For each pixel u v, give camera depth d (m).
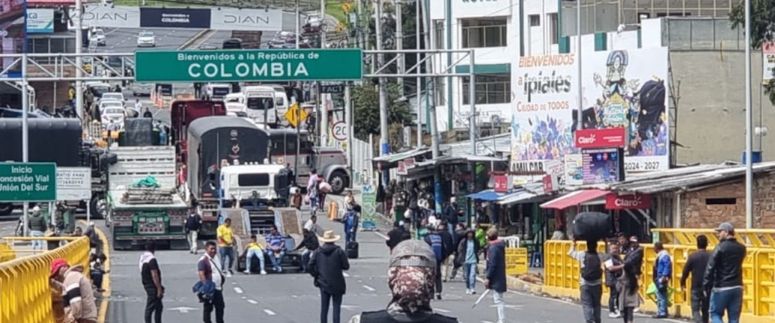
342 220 96.38
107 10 179.12
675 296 48.19
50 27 160.25
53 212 70.06
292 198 101.62
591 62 80.06
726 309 33.84
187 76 79.12
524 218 83.25
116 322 45.84
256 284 66.38
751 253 42.44
